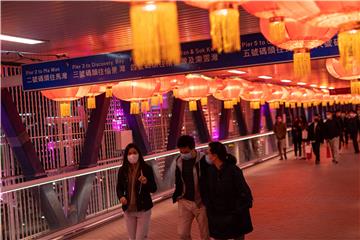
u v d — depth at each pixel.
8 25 7.12
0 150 11.55
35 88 9.89
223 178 4.99
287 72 15.94
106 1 6.19
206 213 5.17
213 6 3.15
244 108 23.89
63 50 9.49
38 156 12.49
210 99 20.75
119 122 15.20
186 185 5.60
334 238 6.94
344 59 3.88
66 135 13.38
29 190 7.43
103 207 9.16
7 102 11.18
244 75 15.88
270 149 20.70
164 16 2.94
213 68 8.55
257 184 12.95
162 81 10.70
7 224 6.93
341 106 48.41
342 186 11.51
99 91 10.45
